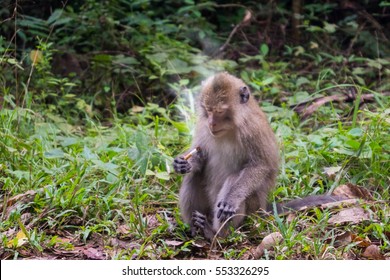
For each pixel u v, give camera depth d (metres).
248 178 8.12
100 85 13.17
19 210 7.98
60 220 8.05
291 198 8.77
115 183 8.67
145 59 13.41
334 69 13.97
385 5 14.45
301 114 11.51
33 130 10.68
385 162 9.14
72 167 9.07
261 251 7.34
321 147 9.73
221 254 7.54
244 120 8.24
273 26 15.62
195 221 7.93
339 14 15.94
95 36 13.86
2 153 9.42
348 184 8.66
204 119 8.41
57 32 13.99
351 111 11.72
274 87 12.49
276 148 8.62
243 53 14.73
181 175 9.09
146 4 14.75
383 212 7.89
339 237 7.56
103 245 7.64
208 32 14.72
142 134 9.80
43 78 12.23
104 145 9.96
